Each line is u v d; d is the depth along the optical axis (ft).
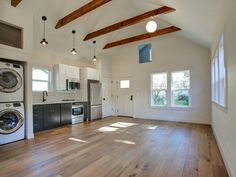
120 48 22.58
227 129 7.20
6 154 8.74
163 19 15.31
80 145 10.22
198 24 11.39
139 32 18.88
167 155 8.57
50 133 13.32
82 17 14.85
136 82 21.65
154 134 12.82
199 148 9.61
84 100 19.62
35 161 7.86
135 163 7.63
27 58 11.60
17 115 11.07
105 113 22.20
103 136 12.30
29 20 11.62
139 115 21.35
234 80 5.86
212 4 7.79
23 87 11.61
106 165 7.43
